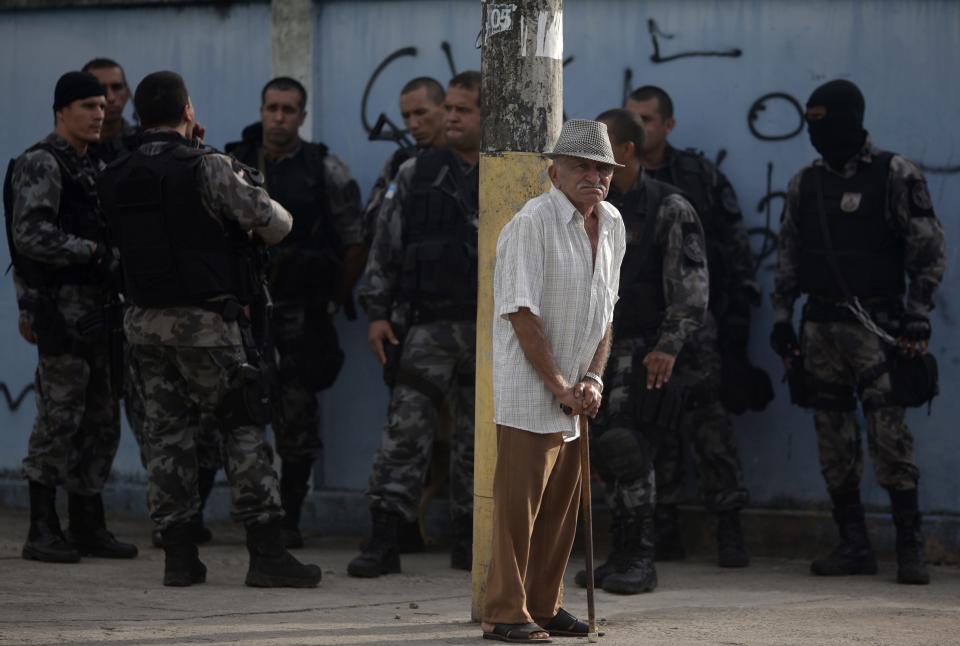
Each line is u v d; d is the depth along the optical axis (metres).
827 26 14.48
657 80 15.04
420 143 14.76
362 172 15.92
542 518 9.68
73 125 12.88
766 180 14.72
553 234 9.20
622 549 12.27
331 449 15.97
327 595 11.51
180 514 11.77
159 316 11.32
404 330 13.98
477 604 10.12
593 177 9.16
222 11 16.34
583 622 9.84
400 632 9.65
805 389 13.65
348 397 15.89
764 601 11.61
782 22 14.63
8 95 17.27
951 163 14.10
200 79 16.45
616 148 12.43
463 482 13.61
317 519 15.89
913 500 13.00
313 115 16.02
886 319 13.17
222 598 11.13
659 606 11.26
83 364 12.95
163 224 11.21
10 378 17.23
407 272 13.45
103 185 11.53
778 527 14.51
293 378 14.64
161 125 11.60
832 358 13.40
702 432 14.09
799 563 14.17
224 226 11.38
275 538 11.82
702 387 13.79
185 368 11.42
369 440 15.81
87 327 12.73
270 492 11.70
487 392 10.05
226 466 11.74
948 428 14.07
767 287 14.75
